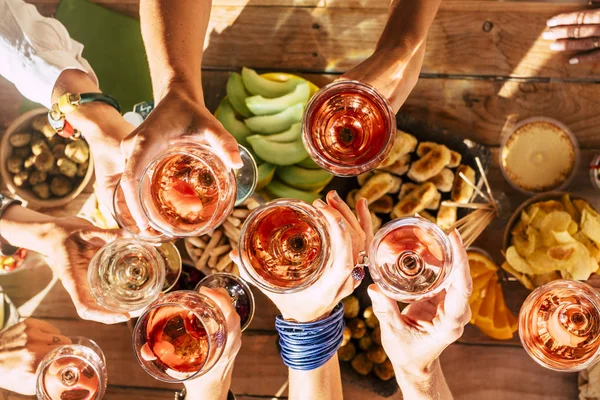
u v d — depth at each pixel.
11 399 1.73
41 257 1.74
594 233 1.51
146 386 1.73
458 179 1.61
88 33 1.76
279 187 1.62
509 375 1.67
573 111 1.68
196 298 1.24
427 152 1.60
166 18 1.23
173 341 1.21
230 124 1.63
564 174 1.63
